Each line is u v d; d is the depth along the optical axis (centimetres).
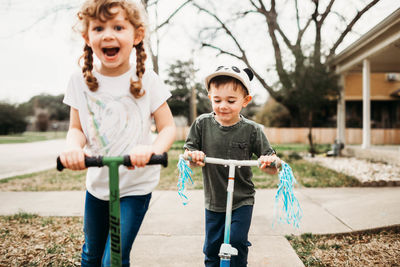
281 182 183
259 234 329
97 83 173
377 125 2158
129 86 175
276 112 2223
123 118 174
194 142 232
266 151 218
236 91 209
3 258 280
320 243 313
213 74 209
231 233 206
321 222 360
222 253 174
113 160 141
